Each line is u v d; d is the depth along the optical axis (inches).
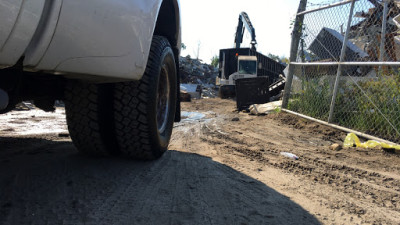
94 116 102.7
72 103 101.1
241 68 875.4
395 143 192.4
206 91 1228.5
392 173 135.0
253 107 399.2
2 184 83.3
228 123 296.0
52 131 204.1
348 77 256.1
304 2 318.0
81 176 94.7
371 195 101.0
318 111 286.2
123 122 103.8
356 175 126.3
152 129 106.7
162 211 73.9
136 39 81.7
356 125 239.9
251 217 74.2
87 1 66.2
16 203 72.3
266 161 138.6
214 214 74.3
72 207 72.6
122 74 80.0
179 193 86.8
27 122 241.8
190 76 1675.7
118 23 74.7
